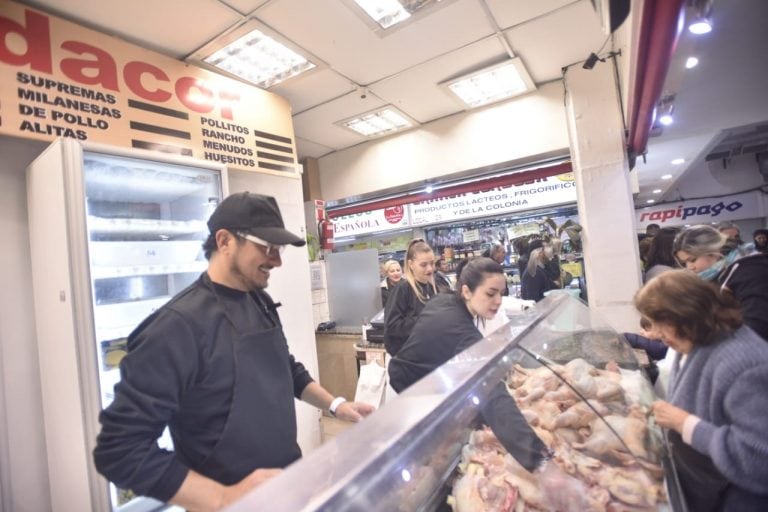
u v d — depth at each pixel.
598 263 3.26
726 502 1.11
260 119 3.20
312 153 4.98
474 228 4.74
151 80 2.51
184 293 1.11
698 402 1.21
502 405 1.02
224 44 2.63
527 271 3.66
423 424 0.77
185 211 2.56
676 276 1.30
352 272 4.00
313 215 4.67
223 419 1.05
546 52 3.11
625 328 3.19
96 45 2.27
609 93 3.21
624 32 2.22
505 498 0.89
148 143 2.47
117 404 0.91
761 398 1.04
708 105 3.88
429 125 4.28
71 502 1.75
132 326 2.07
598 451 1.06
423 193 4.64
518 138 3.80
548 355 1.39
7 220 1.98
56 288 1.73
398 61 3.03
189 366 1.00
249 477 0.87
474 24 2.67
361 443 0.67
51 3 2.09
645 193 8.13
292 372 1.48
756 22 2.57
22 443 1.93
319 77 3.17
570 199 3.96
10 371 1.93
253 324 1.17
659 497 0.98
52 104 2.08
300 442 2.99
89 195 2.23
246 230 1.08
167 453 0.92
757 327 1.49
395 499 0.65
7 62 1.94
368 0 2.36
